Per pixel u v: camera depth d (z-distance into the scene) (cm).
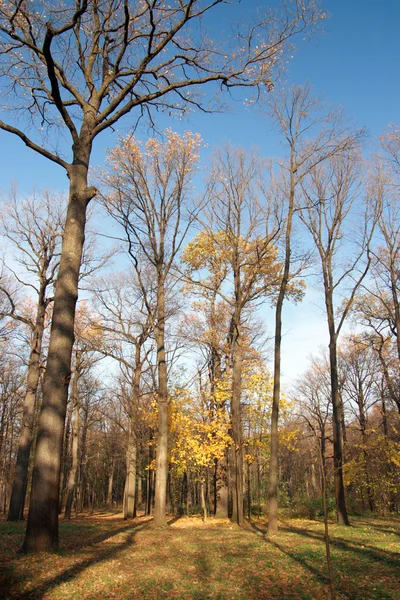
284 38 1077
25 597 607
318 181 1967
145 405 2261
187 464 1994
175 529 1530
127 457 2383
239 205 2023
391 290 2197
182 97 1198
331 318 1908
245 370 2081
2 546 940
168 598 645
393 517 2206
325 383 3331
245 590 697
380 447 2008
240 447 1811
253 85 1147
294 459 3247
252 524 1789
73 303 980
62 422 908
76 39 1116
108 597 634
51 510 857
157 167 1766
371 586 721
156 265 1798
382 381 3002
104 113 1110
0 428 2905
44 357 2275
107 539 1203
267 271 2014
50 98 1150
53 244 1955
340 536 1320
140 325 2230
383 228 2125
